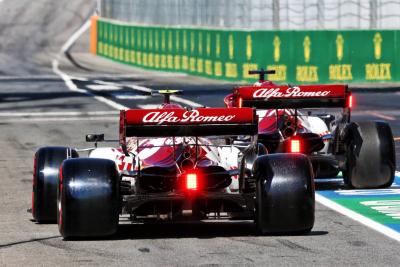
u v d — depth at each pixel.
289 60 149.50
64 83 154.62
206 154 47.12
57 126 99.50
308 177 43.38
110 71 182.50
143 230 47.12
